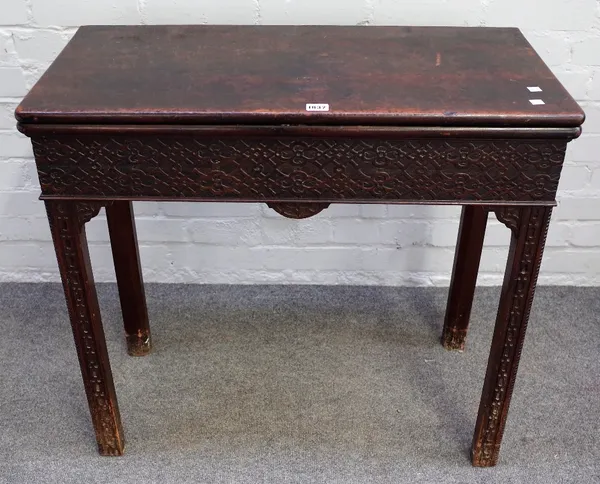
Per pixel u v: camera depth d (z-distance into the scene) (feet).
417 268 6.18
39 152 3.73
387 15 5.22
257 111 3.62
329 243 6.04
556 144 3.67
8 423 5.01
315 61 4.28
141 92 3.84
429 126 3.65
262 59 4.31
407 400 5.23
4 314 5.92
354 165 3.78
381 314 6.00
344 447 4.87
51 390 5.27
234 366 5.50
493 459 4.73
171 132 3.66
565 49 5.34
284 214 3.97
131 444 4.88
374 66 4.22
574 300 6.16
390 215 5.87
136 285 5.26
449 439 4.94
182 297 6.13
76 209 3.93
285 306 6.07
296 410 5.13
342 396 5.25
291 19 5.24
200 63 4.24
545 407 5.18
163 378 5.39
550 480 4.67
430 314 6.01
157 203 5.81
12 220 5.93
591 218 5.95
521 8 5.19
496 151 3.70
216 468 4.72
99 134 3.67
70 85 3.91
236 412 5.12
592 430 5.01
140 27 4.79
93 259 6.15
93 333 4.32
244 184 3.85
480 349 5.69
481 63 4.27
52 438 4.92
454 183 3.82
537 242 3.99
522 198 3.84
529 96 3.81
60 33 5.26
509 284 4.13
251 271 6.21
